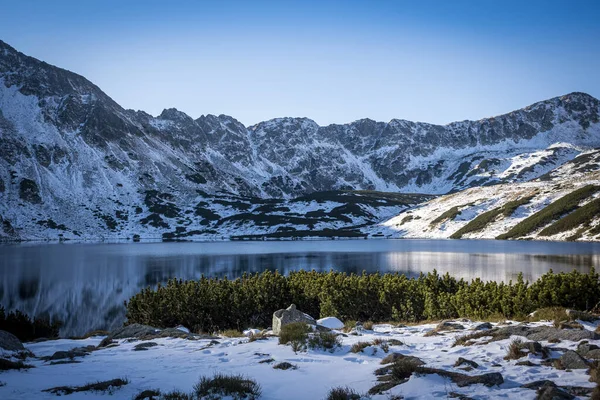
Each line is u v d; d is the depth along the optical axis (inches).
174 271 3713.1
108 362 631.8
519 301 1071.6
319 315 1430.9
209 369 552.4
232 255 5191.9
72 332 1788.9
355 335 803.4
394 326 985.5
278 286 1491.1
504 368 462.3
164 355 676.7
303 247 6451.8
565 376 414.3
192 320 1342.3
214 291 1444.4
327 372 508.4
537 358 487.2
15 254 5659.5
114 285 3026.6
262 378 490.3
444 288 1382.9
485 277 2694.4
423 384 411.2
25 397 433.4
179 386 468.1
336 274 1692.9
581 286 1066.1
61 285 3038.9
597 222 6279.5
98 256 5290.4
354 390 424.8
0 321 1274.6
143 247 6998.0
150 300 1435.8
